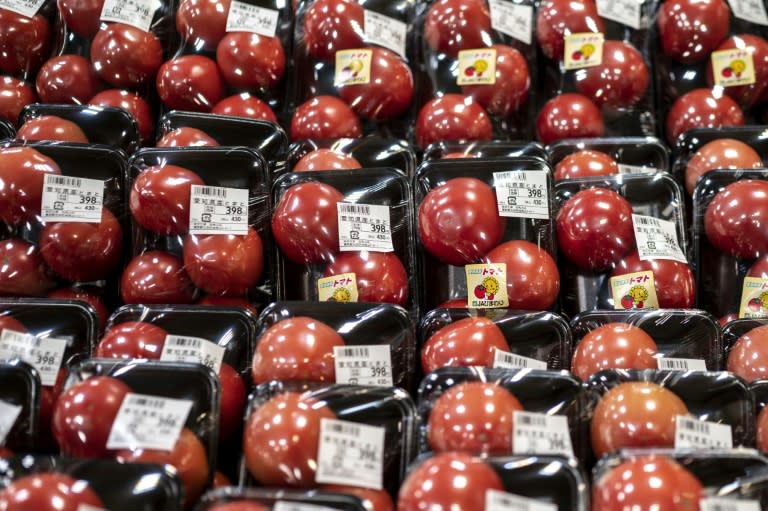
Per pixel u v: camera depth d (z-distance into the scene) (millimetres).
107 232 751
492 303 720
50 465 515
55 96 927
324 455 545
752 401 606
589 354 654
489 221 735
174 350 655
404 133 972
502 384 601
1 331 660
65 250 734
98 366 600
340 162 820
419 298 766
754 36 997
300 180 778
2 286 732
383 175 773
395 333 673
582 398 601
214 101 933
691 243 833
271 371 623
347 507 491
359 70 944
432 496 485
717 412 600
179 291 737
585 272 776
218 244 730
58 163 760
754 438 600
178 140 839
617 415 574
